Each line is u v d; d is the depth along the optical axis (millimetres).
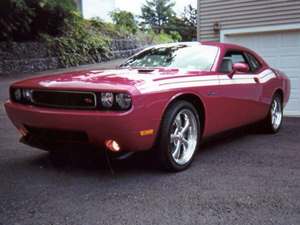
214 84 4227
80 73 3955
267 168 3982
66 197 3123
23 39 16750
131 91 3248
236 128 5008
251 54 5516
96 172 3777
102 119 3227
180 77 3836
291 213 2834
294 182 3531
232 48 5004
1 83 12734
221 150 4805
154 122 3459
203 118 4133
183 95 3812
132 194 3195
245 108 4922
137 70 4086
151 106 3389
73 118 3324
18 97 3758
